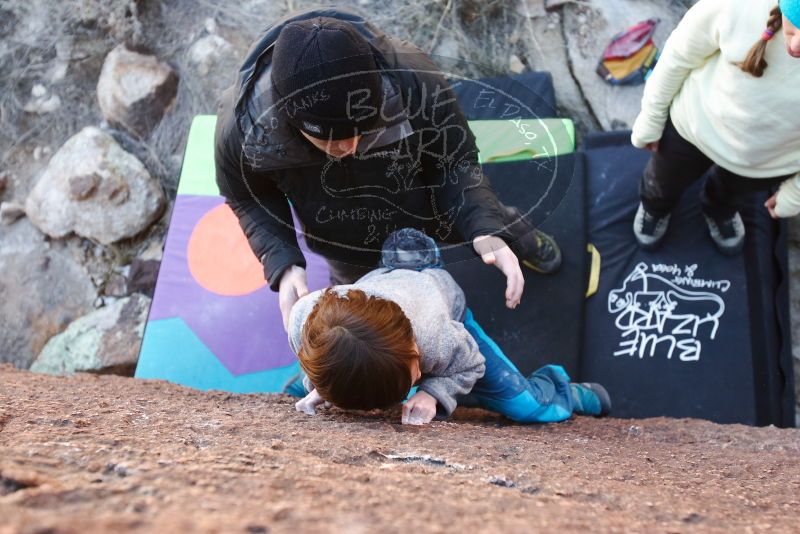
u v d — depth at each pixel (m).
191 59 3.40
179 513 0.81
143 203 3.30
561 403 2.18
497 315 2.78
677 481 1.38
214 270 2.88
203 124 3.07
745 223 2.79
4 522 0.72
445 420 1.88
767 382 2.64
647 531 0.93
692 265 2.79
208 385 2.76
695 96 2.00
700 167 2.30
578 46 3.23
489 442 1.57
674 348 2.73
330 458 1.25
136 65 3.36
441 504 0.94
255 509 0.85
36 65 3.49
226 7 3.40
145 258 3.32
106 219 3.27
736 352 2.69
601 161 2.99
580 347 2.75
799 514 1.16
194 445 1.22
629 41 3.14
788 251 2.97
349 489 0.98
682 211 2.85
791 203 2.19
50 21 3.49
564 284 2.79
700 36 1.83
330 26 1.31
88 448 1.09
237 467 1.04
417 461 1.29
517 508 0.98
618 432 2.03
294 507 0.86
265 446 1.25
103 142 3.31
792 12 1.50
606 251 2.87
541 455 1.48
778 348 2.72
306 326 1.62
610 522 0.96
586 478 1.29
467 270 2.82
